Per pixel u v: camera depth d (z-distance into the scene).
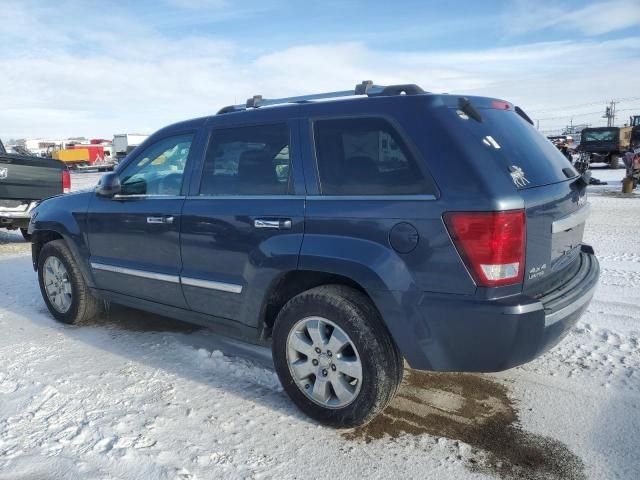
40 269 5.19
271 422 3.20
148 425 3.14
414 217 2.75
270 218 3.27
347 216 2.96
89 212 4.62
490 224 2.57
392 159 2.90
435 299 2.71
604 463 2.79
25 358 4.20
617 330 4.53
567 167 3.49
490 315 2.60
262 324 3.50
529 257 2.73
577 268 3.45
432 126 2.82
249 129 3.56
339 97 3.35
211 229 3.62
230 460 2.82
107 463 2.78
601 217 11.12
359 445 2.97
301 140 3.26
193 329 4.85
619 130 27.05
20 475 2.69
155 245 4.06
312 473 2.72
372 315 2.95
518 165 2.91
